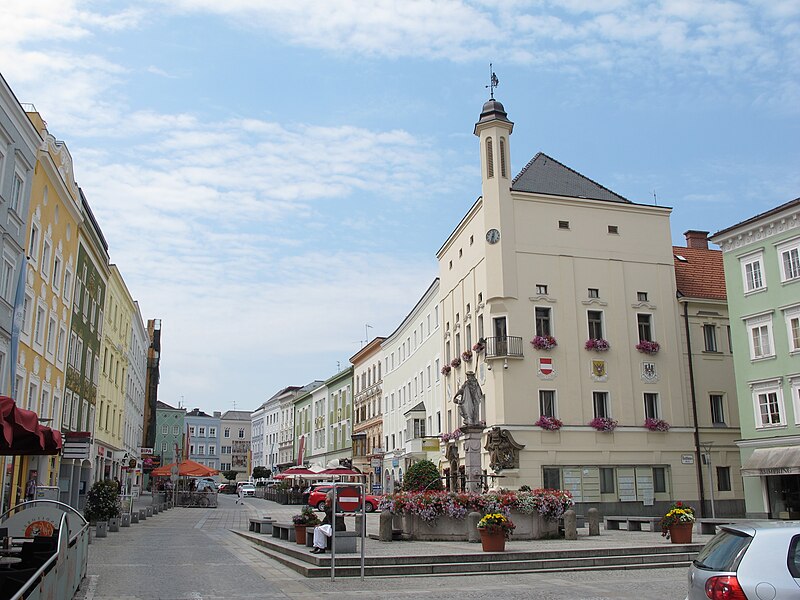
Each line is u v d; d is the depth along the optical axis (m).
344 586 13.95
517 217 39.41
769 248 34.88
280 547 19.31
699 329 41.12
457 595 12.77
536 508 21.83
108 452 47.84
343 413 81.88
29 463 27.84
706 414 40.00
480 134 40.56
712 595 7.06
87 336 38.50
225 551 20.58
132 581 14.35
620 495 37.38
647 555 17.66
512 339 37.72
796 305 33.25
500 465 35.97
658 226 41.72
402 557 16.00
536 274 38.94
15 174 24.27
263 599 12.35
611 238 40.66
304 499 55.34
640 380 39.38
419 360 54.97
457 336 44.62
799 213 33.22
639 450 38.28
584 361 38.66
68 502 35.56
